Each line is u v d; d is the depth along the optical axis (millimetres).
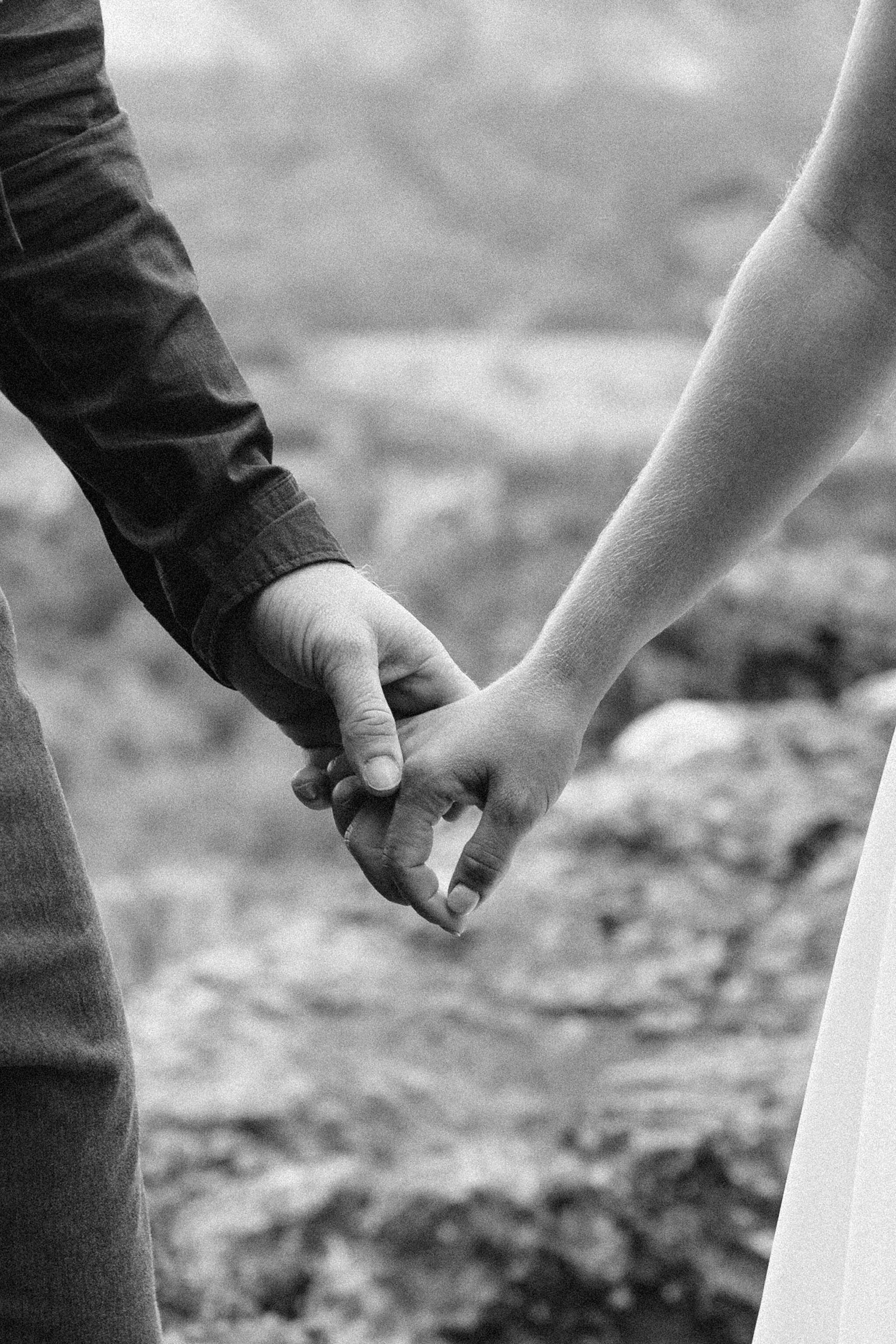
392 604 1511
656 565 1361
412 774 1456
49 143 1433
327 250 37656
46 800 1103
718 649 6074
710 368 1321
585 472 17328
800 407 1298
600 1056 2877
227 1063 2846
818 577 6223
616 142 43312
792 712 4152
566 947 3211
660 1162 2473
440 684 1521
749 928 3225
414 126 47031
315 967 3188
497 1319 2363
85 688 15227
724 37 49938
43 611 16453
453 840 3709
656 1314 2385
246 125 47125
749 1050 2836
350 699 1442
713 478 1328
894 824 1131
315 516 1494
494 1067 2863
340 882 4344
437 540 13445
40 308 1444
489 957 3215
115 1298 1124
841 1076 1145
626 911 3299
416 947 3271
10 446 18516
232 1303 2354
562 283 34469
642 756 4016
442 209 41875
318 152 45344
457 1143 2611
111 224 1448
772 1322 1156
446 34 53594
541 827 3623
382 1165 2572
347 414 21984
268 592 1479
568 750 1428
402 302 34562
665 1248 2402
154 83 50375
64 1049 1081
